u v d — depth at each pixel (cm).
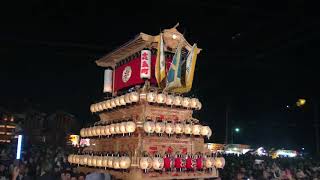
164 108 800
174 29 823
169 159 726
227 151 3806
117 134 802
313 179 1662
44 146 2797
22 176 1261
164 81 782
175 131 766
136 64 838
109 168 792
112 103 849
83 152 941
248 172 1728
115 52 887
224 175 1614
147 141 751
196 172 788
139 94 756
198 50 871
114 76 978
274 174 1672
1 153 2038
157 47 799
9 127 2834
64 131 3094
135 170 698
